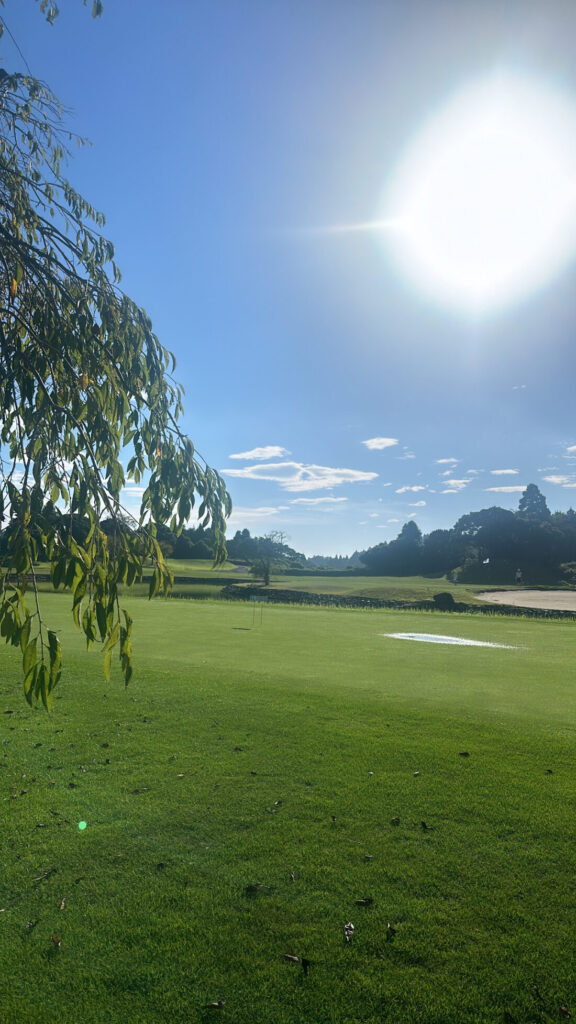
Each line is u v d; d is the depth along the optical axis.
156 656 10.35
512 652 11.65
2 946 2.97
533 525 97.19
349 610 22.05
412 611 22.34
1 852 3.83
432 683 8.58
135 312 3.75
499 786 4.85
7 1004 2.60
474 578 86.56
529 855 3.83
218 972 2.82
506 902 3.35
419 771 5.16
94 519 2.75
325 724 6.46
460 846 3.93
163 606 20.59
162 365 3.77
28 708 7.00
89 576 2.67
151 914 3.22
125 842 3.97
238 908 3.29
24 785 4.85
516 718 6.72
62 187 4.30
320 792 4.74
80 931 3.09
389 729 6.30
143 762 5.36
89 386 3.31
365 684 8.42
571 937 3.08
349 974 2.82
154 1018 2.55
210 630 14.18
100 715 6.75
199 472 3.50
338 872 3.63
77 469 2.80
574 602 44.53
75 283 3.76
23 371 3.38
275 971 2.83
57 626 13.55
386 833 4.09
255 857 3.79
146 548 2.92
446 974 2.82
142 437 3.51
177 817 4.31
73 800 4.58
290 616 18.31
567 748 5.73
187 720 6.57
